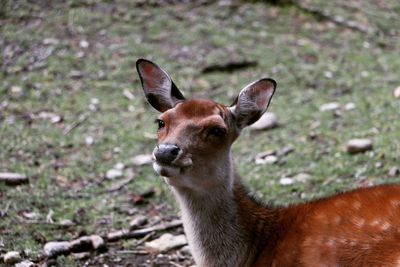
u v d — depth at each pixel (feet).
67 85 44.37
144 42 48.91
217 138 22.59
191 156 22.17
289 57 48.32
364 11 55.52
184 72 45.75
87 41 48.67
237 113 24.22
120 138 38.78
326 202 23.38
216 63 46.52
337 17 53.67
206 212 23.47
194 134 22.31
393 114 40.29
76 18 50.78
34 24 49.90
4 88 43.57
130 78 45.24
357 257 21.30
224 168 23.24
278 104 42.68
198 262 23.90
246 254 23.63
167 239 29.07
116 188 33.60
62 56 46.93
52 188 33.22
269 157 36.27
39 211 31.01
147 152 37.40
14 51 47.11
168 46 48.57
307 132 38.99
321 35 51.90
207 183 22.91
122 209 31.68
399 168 33.58
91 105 42.37
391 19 55.01
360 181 32.94
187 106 22.99
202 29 50.78
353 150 35.73
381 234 21.18
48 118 40.83
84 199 32.50
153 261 27.76
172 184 22.63
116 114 41.52
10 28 49.16
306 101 43.04
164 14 52.19
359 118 40.27
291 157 36.17
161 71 24.67
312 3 55.06
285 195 32.40
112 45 48.34
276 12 53.93
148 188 33.35
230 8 53.52
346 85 45.11
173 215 31.30
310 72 46.65
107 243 28.96
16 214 30.55
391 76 46.47
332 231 21.94
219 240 23.56
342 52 49.75
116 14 51.72
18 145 37.47
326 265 21.65
